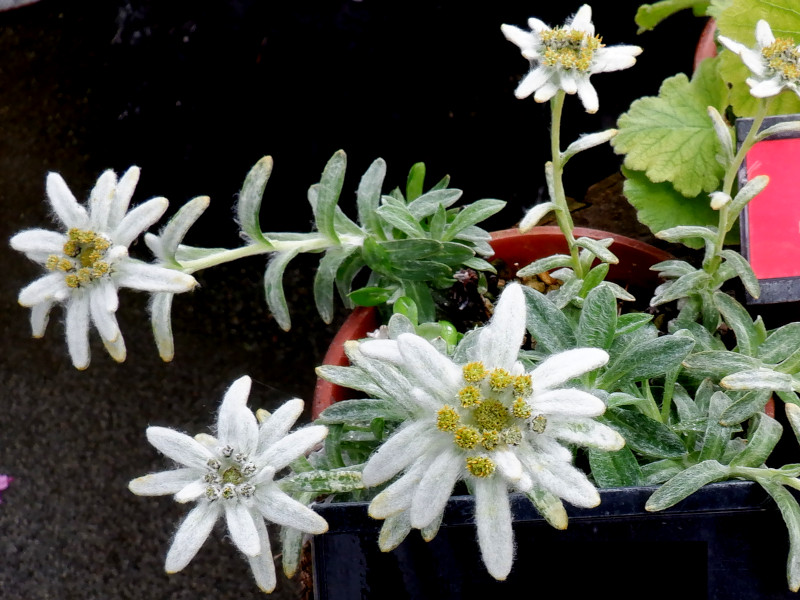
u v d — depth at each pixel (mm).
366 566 233
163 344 271
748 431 264
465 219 306
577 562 229
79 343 248
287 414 224
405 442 203
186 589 458
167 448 220
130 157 498
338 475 226
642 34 453
